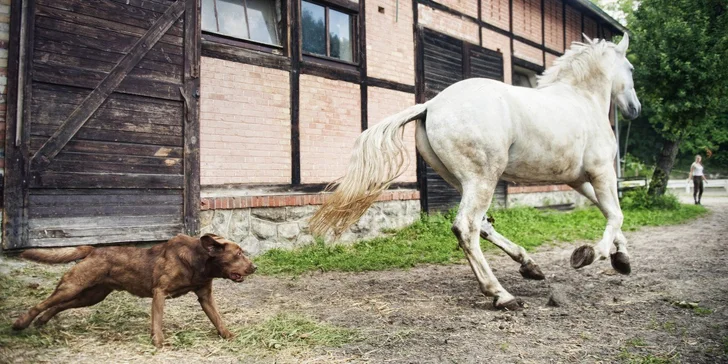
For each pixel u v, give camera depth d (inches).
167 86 236.1
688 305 161.5
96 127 214.2
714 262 246.4
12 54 193.5
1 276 178.4
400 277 225.1
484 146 167.6
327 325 143.6
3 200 190.7
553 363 113.1
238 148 274.7
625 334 134.6
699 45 581.9
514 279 216.2
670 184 1134.4
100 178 214.2
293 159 300.4
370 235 339.6
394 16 374.6
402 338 131.6
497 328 141.4
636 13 655.1
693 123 609.3
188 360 113.8
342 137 330.3
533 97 182.2
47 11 202.1
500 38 498.3
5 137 191.8
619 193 646.5
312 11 322.0
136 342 125.3
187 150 241.8
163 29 235.0
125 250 129.3
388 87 365.4
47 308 125.3
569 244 332.8
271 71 291.1
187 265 124.0
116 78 219.8
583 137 188.5
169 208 236.4
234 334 132.4
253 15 295.6
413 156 389.7
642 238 353.4
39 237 198.1
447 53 426.9
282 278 221.9
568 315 155.6
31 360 110.1
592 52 206.5
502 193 483.8
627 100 228.4
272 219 283.9
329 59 327.3
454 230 168.9
